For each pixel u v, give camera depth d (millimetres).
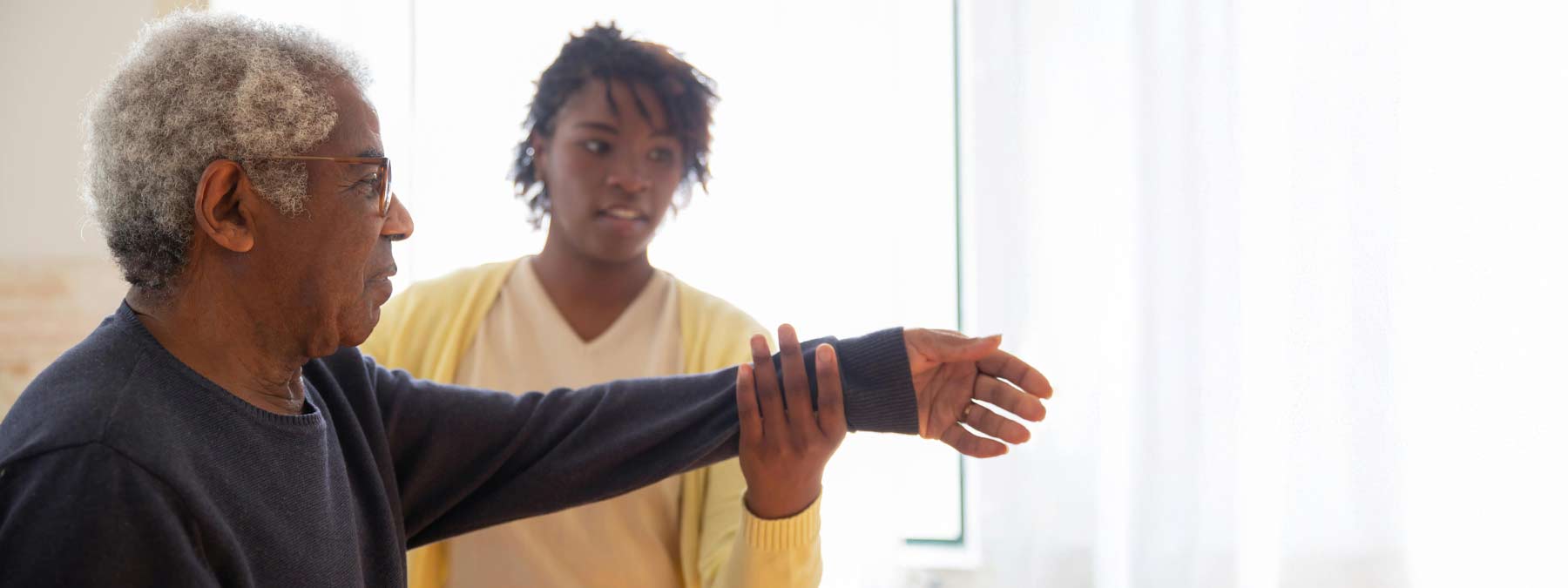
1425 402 2232
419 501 1040
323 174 774
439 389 1062
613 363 1338
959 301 2311
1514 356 2201
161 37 772
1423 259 2232
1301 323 2229
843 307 2299
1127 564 2252
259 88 751
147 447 689
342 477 881
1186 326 2246
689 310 1377
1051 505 2275
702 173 1443
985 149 2275
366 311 831
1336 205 2225
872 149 2312
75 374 714
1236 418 2238
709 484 1276
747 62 2324
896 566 2260
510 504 1056
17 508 658
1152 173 2260
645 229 1355
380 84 2320
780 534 1079
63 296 2398
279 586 771
